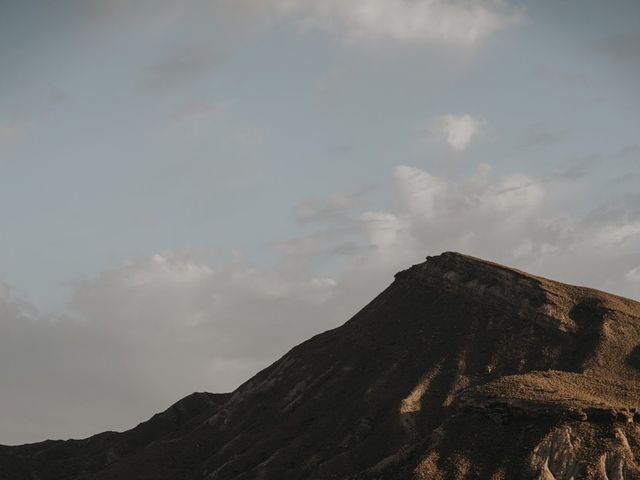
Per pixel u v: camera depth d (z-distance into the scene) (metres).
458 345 179.25
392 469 143.38
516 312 183.12
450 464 134.75
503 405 141.00
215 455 182.38
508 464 132.38
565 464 130.50
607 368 166.38
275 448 172.25
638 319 180.00
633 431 135.50
